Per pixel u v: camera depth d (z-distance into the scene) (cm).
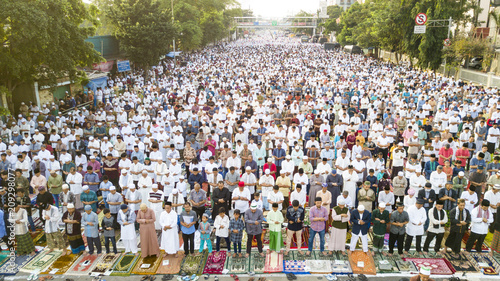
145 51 3381
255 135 1631
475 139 1564
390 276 849
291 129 1532
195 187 1039
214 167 1155
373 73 3638
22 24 1605
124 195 1159
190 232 930
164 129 1652
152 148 1324
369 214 902
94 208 1021
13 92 2222
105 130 1691
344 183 1129
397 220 910
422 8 3506
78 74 2166
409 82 2925
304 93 2762
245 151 1324
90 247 948
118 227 1085
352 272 867
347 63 4731
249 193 1040
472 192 988
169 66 4456
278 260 914
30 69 1962
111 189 1032
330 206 1088
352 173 1117
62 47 1919
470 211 998
